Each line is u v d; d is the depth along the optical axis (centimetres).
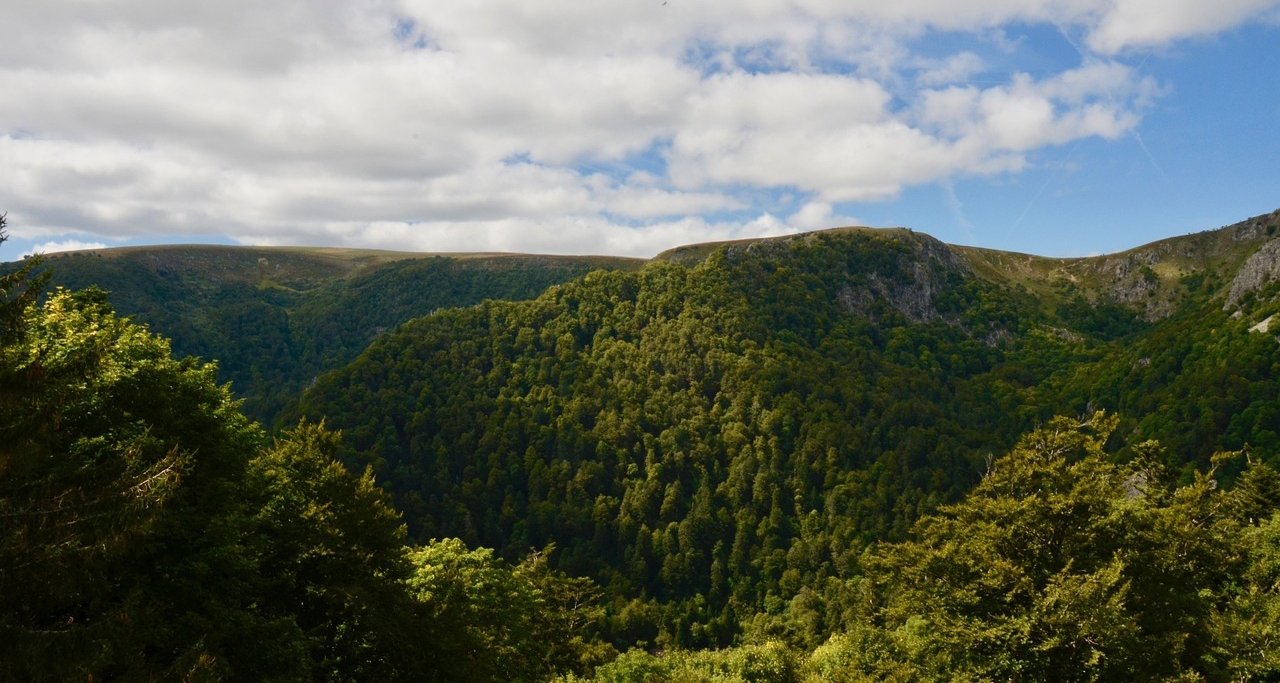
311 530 2189
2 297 1206
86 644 1145
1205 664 2325
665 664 4822
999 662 2180
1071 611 2084
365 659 2220
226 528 1772
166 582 1642
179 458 1284
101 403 1672
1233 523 3138
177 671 1262
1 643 1077
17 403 1143
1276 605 2427
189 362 2212
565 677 4169
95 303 2306
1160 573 2311
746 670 4494
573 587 5319
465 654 2305
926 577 2539
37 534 1080
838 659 4203
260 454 2461
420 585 2986
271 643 1756
